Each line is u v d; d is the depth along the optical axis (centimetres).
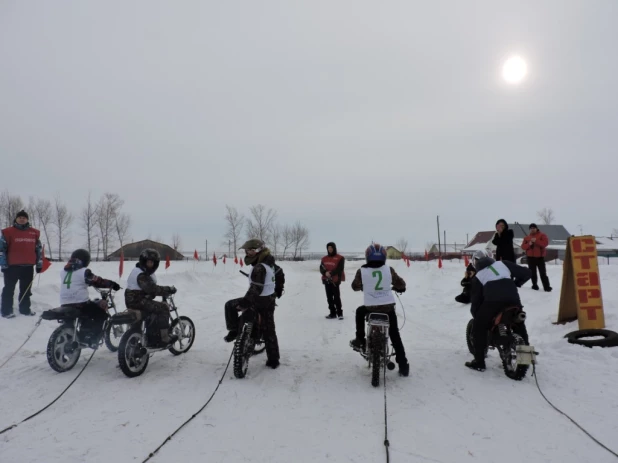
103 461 337
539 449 354
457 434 384
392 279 575
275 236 6425
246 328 564
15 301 898
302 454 348
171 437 377
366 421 414
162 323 608
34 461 336
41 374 558
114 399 470
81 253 606
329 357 659
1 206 4397
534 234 1057
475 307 586
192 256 6184
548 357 609
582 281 714
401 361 557
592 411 428
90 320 596
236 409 444
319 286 1981
